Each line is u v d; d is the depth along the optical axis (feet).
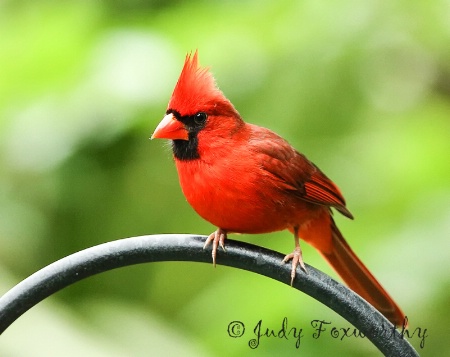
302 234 29.43
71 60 35.06
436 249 30.96
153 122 34.50
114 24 36.60
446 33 36.11
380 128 35.94
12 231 37.55
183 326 36.50
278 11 35.78
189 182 26.35
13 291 23.12
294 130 35.91
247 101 35.68
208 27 35.47
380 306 28.89
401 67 36.88
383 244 31.73
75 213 38.19
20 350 32.17
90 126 35.27
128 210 38.37
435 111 36.50
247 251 24.58
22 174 37.09
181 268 39.83
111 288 40.50
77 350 32.68
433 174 33.37
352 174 34.91
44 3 38.91
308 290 24.25
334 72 35.78
